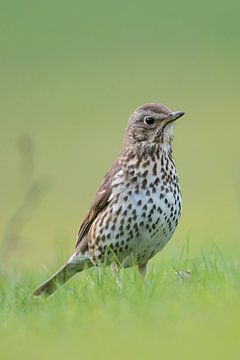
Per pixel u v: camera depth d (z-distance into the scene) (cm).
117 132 4447
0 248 2403
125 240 1588
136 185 1577
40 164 4003
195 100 4912
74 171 3934
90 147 4238
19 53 5728
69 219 3347
